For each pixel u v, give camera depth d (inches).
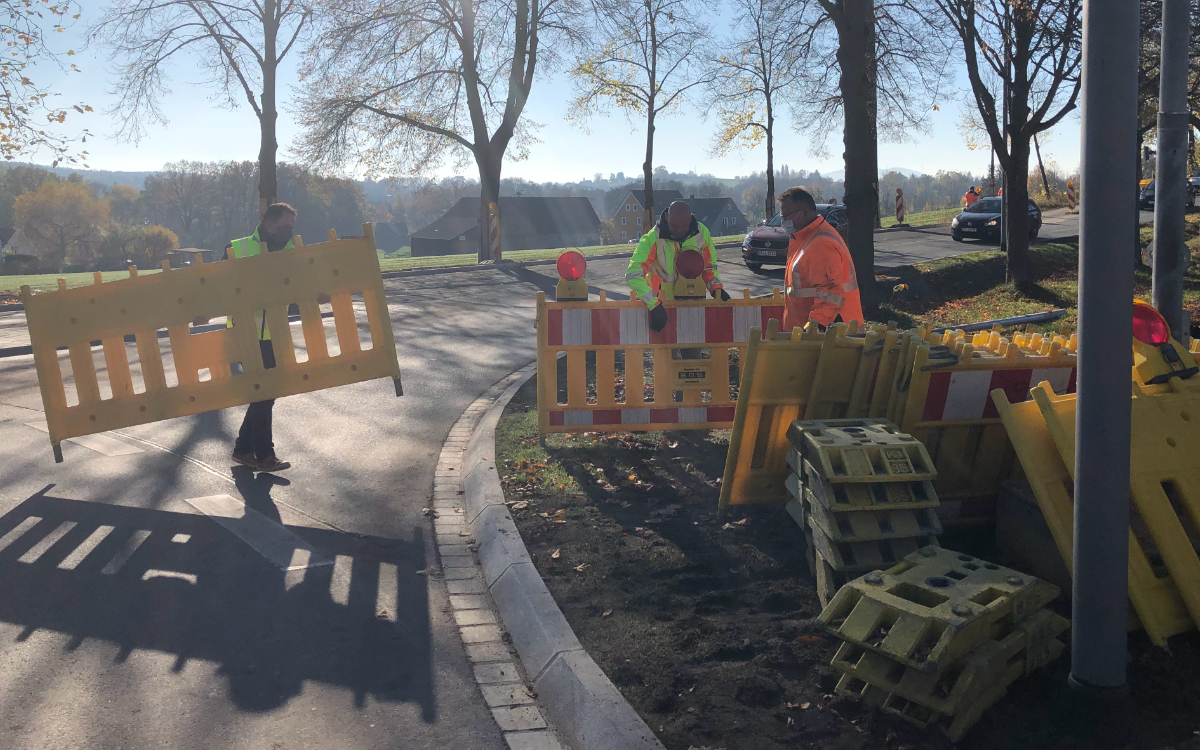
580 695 128.9
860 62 511.8
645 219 1352.1
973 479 187.5
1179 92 211.8
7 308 648.4
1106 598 113.9
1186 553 135.7
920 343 177.2
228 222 5059.1
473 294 723.4
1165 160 211.9
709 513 207.5
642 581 169.3
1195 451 144.8
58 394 239.9
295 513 217.0
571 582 168.7
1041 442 143.5
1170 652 130.7
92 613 160.2
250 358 239.5
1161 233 216.1
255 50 901.8
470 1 1029.2
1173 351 156.0
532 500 217.5
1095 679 115.2
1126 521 113.8
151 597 167.6
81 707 128.6
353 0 1002.7
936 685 117.6
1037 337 196.5
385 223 6496.1
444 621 162.4
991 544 180.2
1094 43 108.1
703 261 273.7
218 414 314.5
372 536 203.8
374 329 239.6
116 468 249.3
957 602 118.1
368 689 137.0
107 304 236.2
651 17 1254.3
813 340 192.7
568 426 268.8
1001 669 121.7
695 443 271.1
